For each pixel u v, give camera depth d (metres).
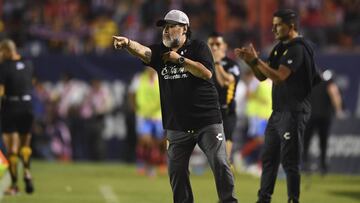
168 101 27.67
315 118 56.69
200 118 27.41
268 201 31.23
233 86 35.78
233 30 76.12
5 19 78.56
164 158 59.59
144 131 57.16
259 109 61.00
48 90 70.38
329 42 77.12
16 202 38.22
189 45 27.06
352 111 69.06
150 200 40.59
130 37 76.94
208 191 46.12
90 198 41.09
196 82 27.27
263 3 76.25
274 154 31.19
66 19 79.19
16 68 41.31
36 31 76.81
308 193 46.41
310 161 57.97
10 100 41.34
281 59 30.53
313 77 31.34
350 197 44.28
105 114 69.94
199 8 78.62
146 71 57.50
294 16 30.94
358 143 61.97
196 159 65.00
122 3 80.12
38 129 67.94
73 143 70.12
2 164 29.75
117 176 56.25
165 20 26.97
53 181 51.25
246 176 58.91
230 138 36.00
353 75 69.12
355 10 80.94
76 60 70.81
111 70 70.75
